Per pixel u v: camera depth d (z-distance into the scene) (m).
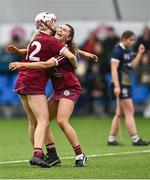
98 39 43.47
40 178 19.22
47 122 21.47
